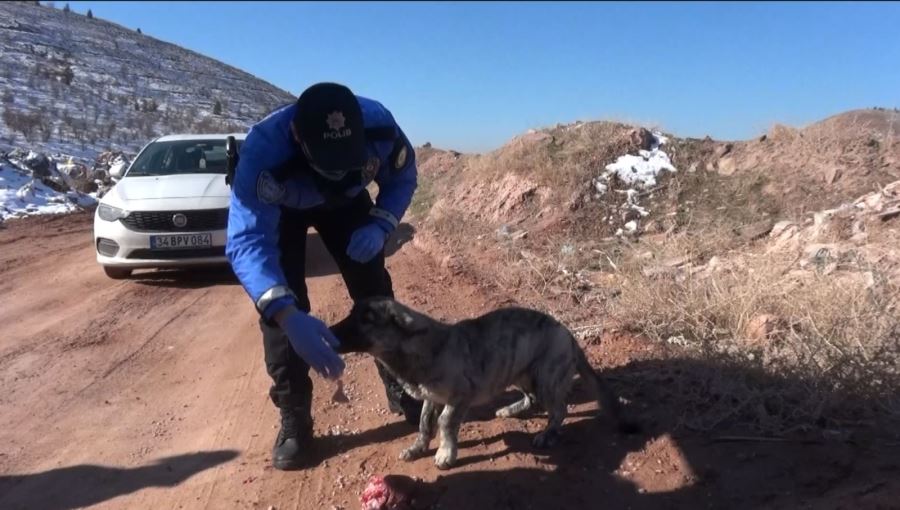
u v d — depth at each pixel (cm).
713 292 579
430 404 414
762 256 644
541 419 464
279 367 416
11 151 2252
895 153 837
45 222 1468
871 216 688
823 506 325
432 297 739
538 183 1016
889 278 556
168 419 500
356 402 506
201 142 1037
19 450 458
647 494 368
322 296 792
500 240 912
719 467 379
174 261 870
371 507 363
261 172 359
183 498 398
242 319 729
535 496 373
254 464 431
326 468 420
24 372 594
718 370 459
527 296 703
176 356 629
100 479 421
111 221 883
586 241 856
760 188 862
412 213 1290
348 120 337
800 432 400
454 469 405
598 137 1048
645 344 550
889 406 407
